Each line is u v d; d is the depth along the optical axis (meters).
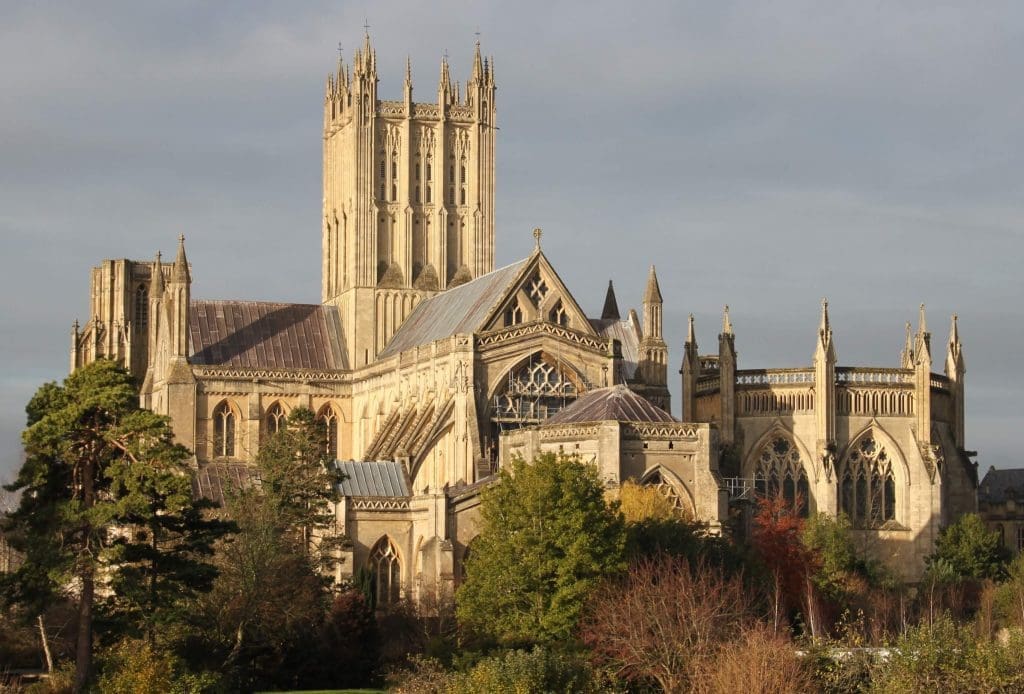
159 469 181.25
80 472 183.50
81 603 181.62
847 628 193.50
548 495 197.12
